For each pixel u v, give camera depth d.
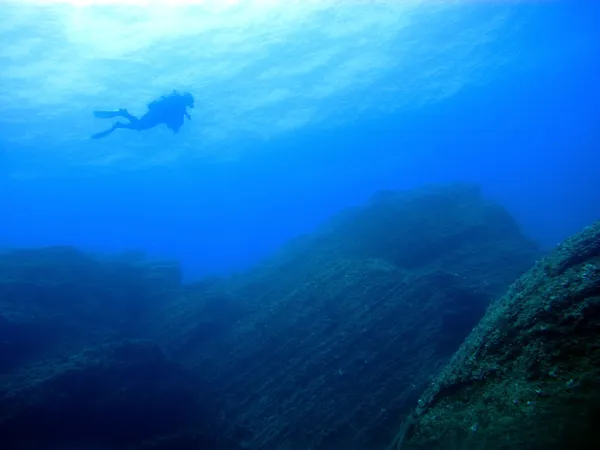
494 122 59.28
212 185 51.91
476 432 2.35
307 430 7.37
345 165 60.25
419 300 9.44
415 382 7.49
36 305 9.57
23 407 5.96
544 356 2.44
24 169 30.78
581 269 2.92
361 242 15.10
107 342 8.41
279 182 59.97
